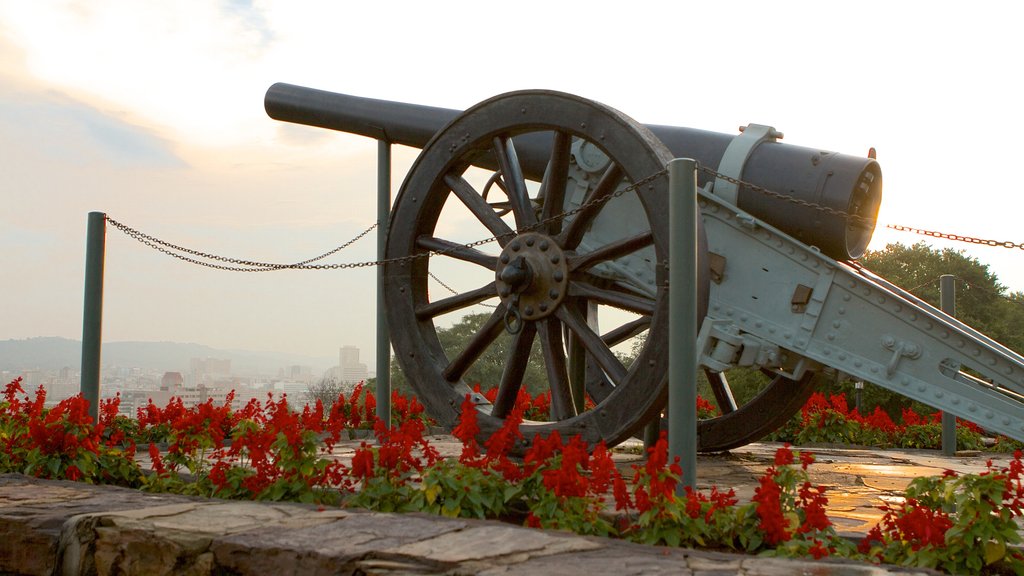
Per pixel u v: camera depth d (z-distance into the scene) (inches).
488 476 183.3
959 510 145.8
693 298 206.2
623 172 248.7
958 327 266.1
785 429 456.4
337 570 125.9
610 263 283.3
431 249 289.0
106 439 379.6
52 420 246.4
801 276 263.6
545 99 263.7
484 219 279.0
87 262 320.5
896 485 263.6
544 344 262.8
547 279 261.9
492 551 128.0
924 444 463.5
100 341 319.0
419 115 352.5
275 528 145.3
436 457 199.8
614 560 122.8
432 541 134.6
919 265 1059.9
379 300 379.2
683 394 203.2
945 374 247.8
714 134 294.4
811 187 267.4
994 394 241.4
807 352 259.9
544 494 173.0
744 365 264.4
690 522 154.4
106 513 158.9
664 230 236.8
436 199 291.1
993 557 140.3
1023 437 234.8
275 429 212.4
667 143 295.4
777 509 149.6
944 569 141.6
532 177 318.7
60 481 211.6
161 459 247.8
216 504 170.9
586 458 176.6
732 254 271.9
